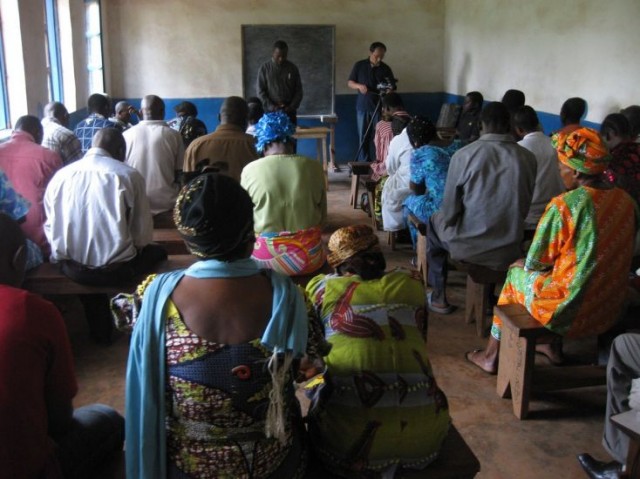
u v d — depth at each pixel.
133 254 3.04
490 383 2.89
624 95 4.66
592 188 2.43
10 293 1.37
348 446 1.62
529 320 2.55
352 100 8.43
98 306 3.16
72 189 2.91
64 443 1.66
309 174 2.96
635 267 3.10
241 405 1.36
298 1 8.05
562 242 2.45
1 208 2.41
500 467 2.30
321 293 1.74
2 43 4.85
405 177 4.50
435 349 3.22
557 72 5.57
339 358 1.64
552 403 2.72
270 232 2.97
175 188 4.14
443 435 1.70
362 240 1.76
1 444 1.30
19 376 1.32
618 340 2.12
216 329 1.33
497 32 6.73
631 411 1.89
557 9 5.50
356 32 8.23
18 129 3.48
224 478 1.38
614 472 2.16
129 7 7.89
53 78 6.32
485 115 3.19
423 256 4.05
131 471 1.41
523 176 3.14
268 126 3.02
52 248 3.00
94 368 3.02
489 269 3.26
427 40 8.35
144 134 3.99
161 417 1.37
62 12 6.39
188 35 8.03
